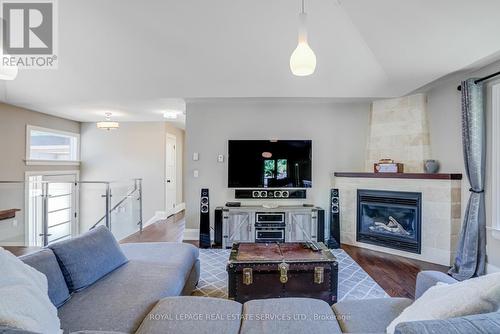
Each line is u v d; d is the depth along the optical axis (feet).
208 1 8.92
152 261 7.27
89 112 17.04
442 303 3.49
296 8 9.11
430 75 10.52
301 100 13.97
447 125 11.40
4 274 3.84
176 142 23.03
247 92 12.93
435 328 2.58
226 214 13.16
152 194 20.44
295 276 7.07
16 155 15.71
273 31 10.04
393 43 9.28
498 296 3.20
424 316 3.50
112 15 9.55
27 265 4.50
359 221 13.25
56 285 5.12
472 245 9.42
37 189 16.81
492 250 9.34
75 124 20.07
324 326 4.23
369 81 12.10
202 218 13.34
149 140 20.51
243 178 14.15
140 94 13.38
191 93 13.14
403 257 11.70
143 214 20.45
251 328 4.14
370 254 12.10
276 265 7.06
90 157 20.51
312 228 13.20
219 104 14.55
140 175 20.49
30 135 16.51
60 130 18.72
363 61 11.16
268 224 13.20
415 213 11.57
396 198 12.10
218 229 13.50
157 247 8.46
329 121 14.51
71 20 9.80
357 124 14.44
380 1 7.82
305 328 4.16
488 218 9.50
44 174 17.43
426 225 11.31
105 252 6.61
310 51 6.52
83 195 19.98
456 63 9.43
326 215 14.51
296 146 14.16
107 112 17.02
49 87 13.01
